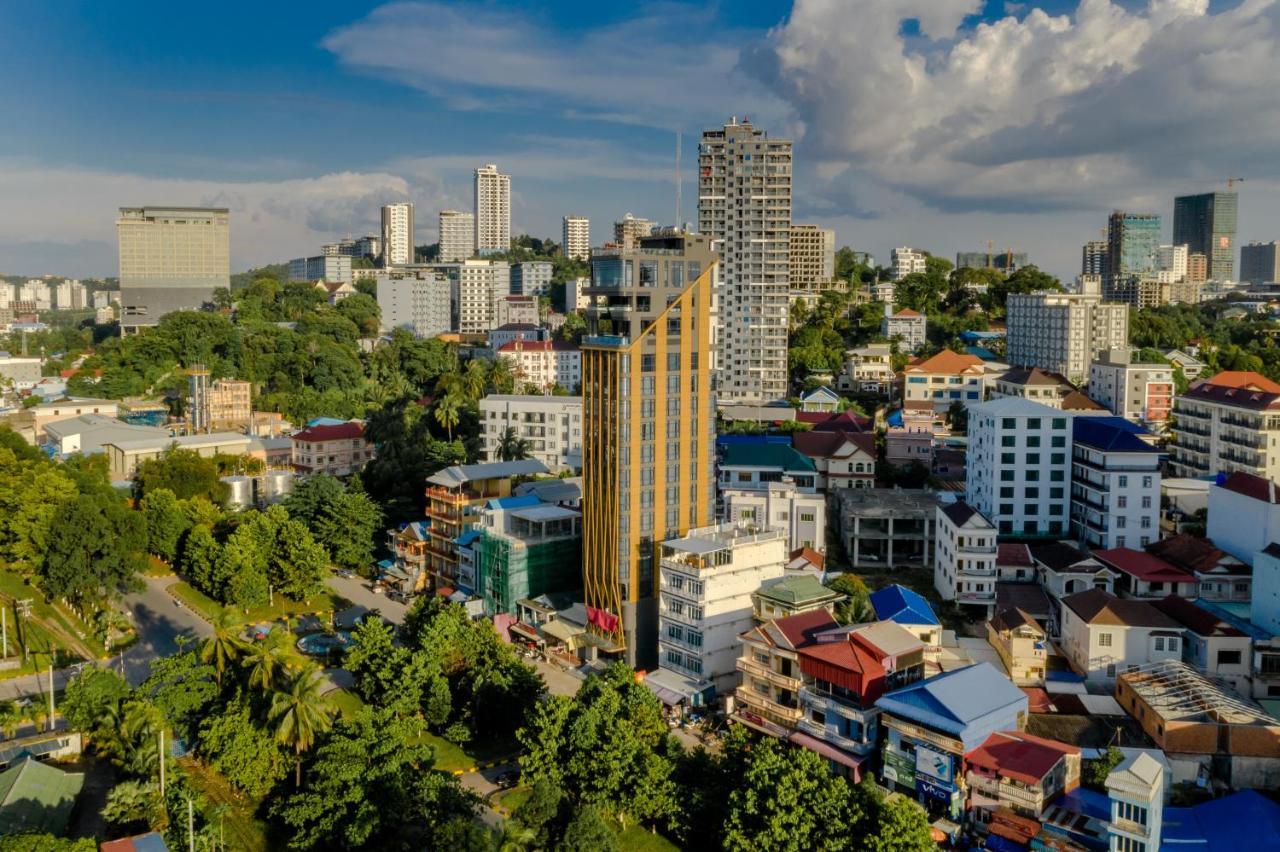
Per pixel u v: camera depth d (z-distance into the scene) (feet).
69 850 268.21
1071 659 424.05
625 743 320.91
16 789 306.76
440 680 383.24
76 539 476.95
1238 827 284.82
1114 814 269.03
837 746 334.65
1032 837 284.00
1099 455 568.00
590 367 456.04
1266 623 414.82
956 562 495.00
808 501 550.36
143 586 516.32
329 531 590.96
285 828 323.57
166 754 336.70
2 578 526.57
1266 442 630.33
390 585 567.18
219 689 378.12
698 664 408.67
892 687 338.34
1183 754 333.42
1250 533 493.77
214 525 580.71
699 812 306.76
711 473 480.23
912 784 311.27
